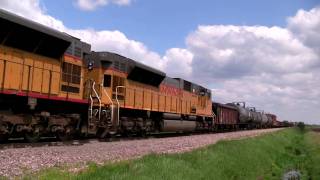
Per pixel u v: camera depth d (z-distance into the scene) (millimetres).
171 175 12125
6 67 16922
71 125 21297
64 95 20469
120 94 25828
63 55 20406
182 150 19844
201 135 36969
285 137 47438
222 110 51188
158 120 32469
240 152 21203
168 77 34688
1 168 10867
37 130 18875
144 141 23953
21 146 16844
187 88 39250
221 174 15500
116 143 21141
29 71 18141
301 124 103125
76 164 12391
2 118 16953
